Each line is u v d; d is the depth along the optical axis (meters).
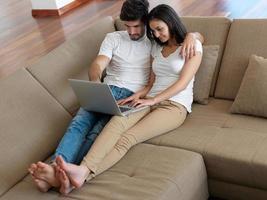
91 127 2.10
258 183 1.78
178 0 5.19
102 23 2.66
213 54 2.23
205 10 4.66
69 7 5.86
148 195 1.61
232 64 2.22
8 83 2.16
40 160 2.05
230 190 1.92
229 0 4.83
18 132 2.02
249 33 2.19
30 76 2.25
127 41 2.33
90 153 1.82
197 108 2.24
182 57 2.12
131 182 1.71
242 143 1.84
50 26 5.36
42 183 1.74
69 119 2.24
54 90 2.27
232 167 1.80
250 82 2.02
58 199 1.71
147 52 2.31
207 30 2.31
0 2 6.87
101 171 1.83
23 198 1.76
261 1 4.60
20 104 2.10
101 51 2.34
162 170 1.76
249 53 2.17
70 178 1.69
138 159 1.87
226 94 2.25
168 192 1.63
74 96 2.33
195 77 2.25
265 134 1.87
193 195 1.80
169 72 2.16
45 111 2.16
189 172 1.76
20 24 5.64
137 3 2.15
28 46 4.79
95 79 2.20
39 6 5.80
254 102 1.99
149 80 2.31
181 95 2.14
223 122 2.04
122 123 2.00
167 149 1.90
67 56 2.42
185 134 2.00
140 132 1.99
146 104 2.08
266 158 1.71
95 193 1.68
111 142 1.90
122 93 2.26
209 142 1.90
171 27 2.09
